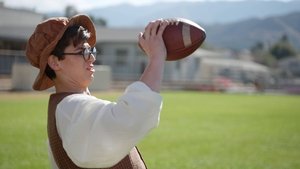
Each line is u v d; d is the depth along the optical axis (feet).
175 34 6.03
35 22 171.73
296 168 22.48
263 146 29.60
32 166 20.65
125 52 132.67
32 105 55.11
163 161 23.40
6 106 53.06
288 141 32.24
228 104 74.18
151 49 5.89
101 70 89.61
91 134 5.52
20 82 75.97
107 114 5.50
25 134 30.94
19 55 96.12
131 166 6.30
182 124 41.65
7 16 161.89
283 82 163.12
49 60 6.35
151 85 5.59
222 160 24.20
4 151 24.27
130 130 5.40
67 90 6.41
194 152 26.40
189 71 144.46
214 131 37.11
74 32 6.26
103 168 5.99
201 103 73.46
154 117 5.47
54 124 6.07
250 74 207.10
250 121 47.16
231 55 256.11
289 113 59.47
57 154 6.08
